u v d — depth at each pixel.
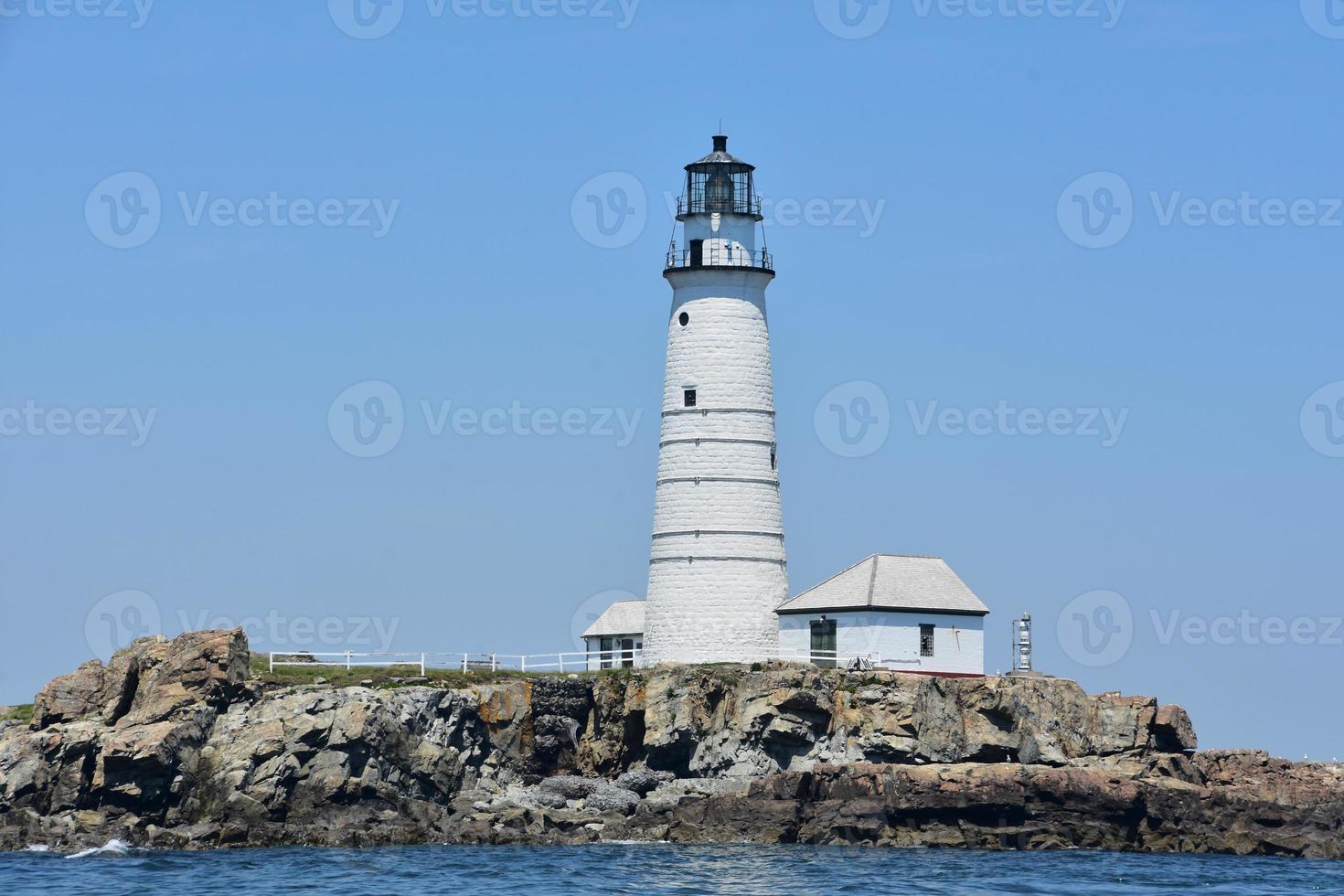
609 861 168.12
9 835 174.75
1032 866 171.38
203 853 172.50
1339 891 161.12
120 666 193.75
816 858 173.00
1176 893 156.38
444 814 189.00
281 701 189.38
